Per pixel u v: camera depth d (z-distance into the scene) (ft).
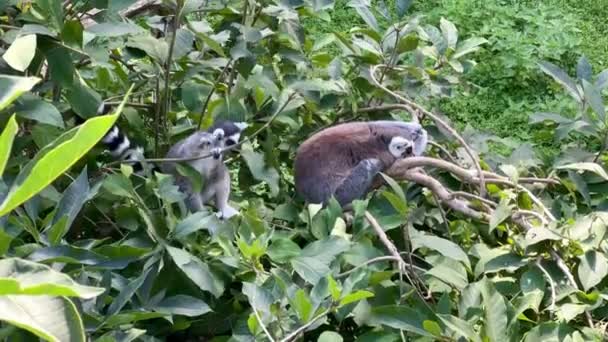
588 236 11.48
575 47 29.53
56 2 10.53
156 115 13.58
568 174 13.97
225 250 10.83
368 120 16.07
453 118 26.27
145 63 13.96
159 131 14.02
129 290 8.91
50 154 4.78
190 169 12.21
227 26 14.37
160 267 10.12
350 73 15.70
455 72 16.89
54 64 10.62
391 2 30.99
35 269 6.02
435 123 15.47
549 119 14.61
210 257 11.26
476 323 10.27
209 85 14.21
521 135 25.38
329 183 14.17
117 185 10.75
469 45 16.15
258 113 14.19
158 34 15.29
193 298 9.87
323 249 10.73
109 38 12.63
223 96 14.39
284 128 14.57
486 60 28.48
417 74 15.51
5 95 5.53
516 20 30.50
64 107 11.84
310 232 12.46
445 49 16.06
